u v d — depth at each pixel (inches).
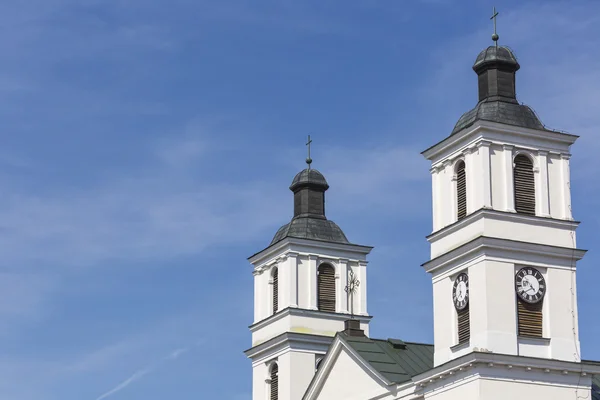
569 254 3198.8
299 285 4099.4
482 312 3095.5
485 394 3036.4
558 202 3240.7
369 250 4207.7
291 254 4109.3
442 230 3262.8
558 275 3186.5
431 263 3270.2
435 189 3329.2
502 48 3351.4
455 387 3117.6
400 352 3617.1
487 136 3201.3
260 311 4195.4
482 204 3159.5
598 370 3152.1
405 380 3371.1
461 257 3184.1
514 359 3070.9
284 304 4082.2
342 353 3656.5
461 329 3176.7
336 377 3668.8
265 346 4109.3
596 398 3435.0
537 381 3090.6
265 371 4114.2
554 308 3159.5
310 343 4042.8
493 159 3203.7
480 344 3083.2
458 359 3093.0
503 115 3238.2
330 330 4089.6
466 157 3233.3
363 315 4146.2
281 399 4003.4
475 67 3358.8
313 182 4237.2
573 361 3127.5
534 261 3171.8
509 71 3334.2
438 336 3233.3
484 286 3105.3
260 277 4229.8
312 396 3750.0
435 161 3344.0
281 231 4220.0
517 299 3134.8
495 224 3152.1
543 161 3243.1
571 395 3117.6
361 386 3558.1
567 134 3270.2
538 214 3208.7
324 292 4133.9
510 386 3063.5
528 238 3174.2
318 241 4133.9
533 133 3238.2
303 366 4018.2
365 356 3560.5
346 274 4158.5
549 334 3139.8
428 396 3208.7
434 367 3171.8
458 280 3206.2
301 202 4239.7
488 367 3056.1
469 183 3213.6
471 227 3181.6
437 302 3253.0
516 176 3221.0
